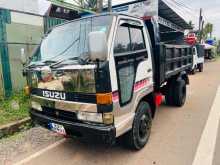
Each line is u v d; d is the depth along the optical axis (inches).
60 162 146.6
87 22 146.1
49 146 168.9
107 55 119.1
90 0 527.8
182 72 263.1
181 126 201.0
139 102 154.6
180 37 350.6
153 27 176.7
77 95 126.1
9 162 147.9
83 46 138.3
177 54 241.0
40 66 144.5
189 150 155.6
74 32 149.8
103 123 121.8
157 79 182.7
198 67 650.2
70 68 125.6
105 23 136.4
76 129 128.8
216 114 233.9
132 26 150.3
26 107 241.0
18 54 290.4
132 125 144.3
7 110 231.0
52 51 153.7
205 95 328.8
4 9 271.4
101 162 144.6
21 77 293.7
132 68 142.9
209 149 156.0
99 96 119.1
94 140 125.4
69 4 421.1
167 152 153.7
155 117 226.5
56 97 135.9
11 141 178.1
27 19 300.2
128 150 158.1
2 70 271.3
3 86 272.5
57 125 138.4
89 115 124.6
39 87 145.5
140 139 155.7
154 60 179.5
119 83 128.8
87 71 120.0
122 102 132.3
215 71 692.1
